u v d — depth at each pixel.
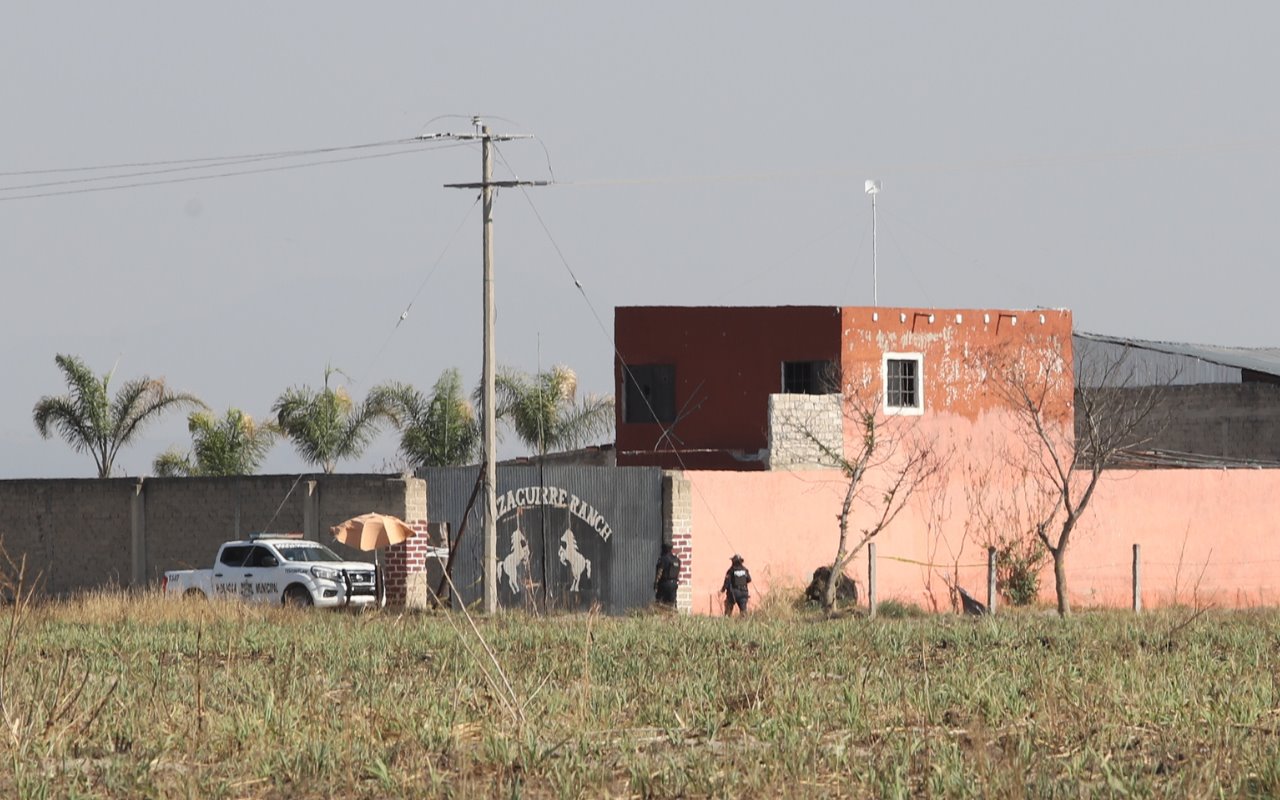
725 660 78.94
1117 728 53.72
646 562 143.25
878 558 155.88
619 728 55.59
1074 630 100.94
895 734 52.53
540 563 144.25
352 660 79.56
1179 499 170.00
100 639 95.50
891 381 160.50
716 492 147.00
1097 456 139.38
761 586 148.38
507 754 48.00
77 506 163.75
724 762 46.84
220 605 118.25
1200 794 40.78
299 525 150.50
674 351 169.00
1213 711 56.75
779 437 155.12
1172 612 131.12
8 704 54.41
